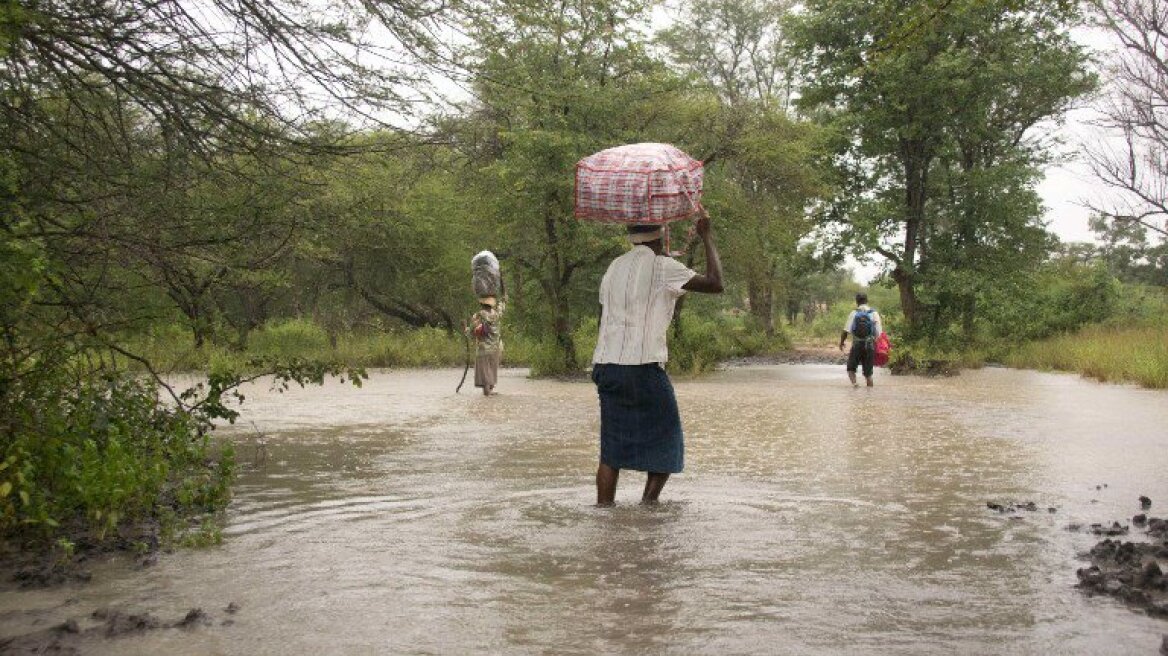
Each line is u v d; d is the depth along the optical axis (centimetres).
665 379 625
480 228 2452
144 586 437
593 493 677
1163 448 943
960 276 3025
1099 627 374
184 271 670
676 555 491
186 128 681
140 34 660
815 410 1397
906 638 362
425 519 585
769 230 2695
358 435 1059
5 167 571
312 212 725
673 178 616
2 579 451
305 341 2819
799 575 452
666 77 2183
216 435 1051
